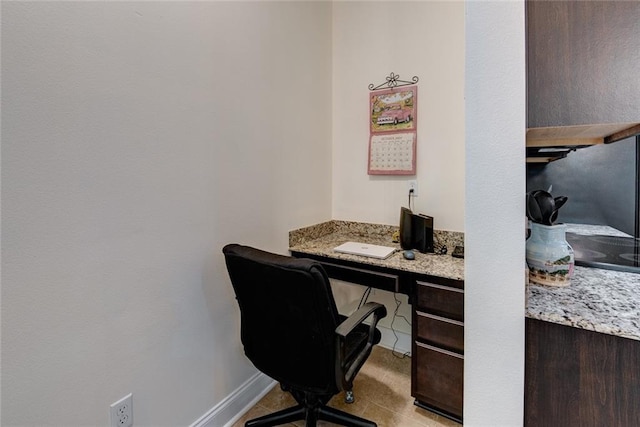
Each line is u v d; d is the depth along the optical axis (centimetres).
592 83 82
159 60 127
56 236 100
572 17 82
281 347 134
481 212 88
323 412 157
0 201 89
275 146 192
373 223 237
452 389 161
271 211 190
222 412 160
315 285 112
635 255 131
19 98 91
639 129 89
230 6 158
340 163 248
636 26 78
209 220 151
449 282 158
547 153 143
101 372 112
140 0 120
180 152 136
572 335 85
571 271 109
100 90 109
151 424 129
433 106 207
